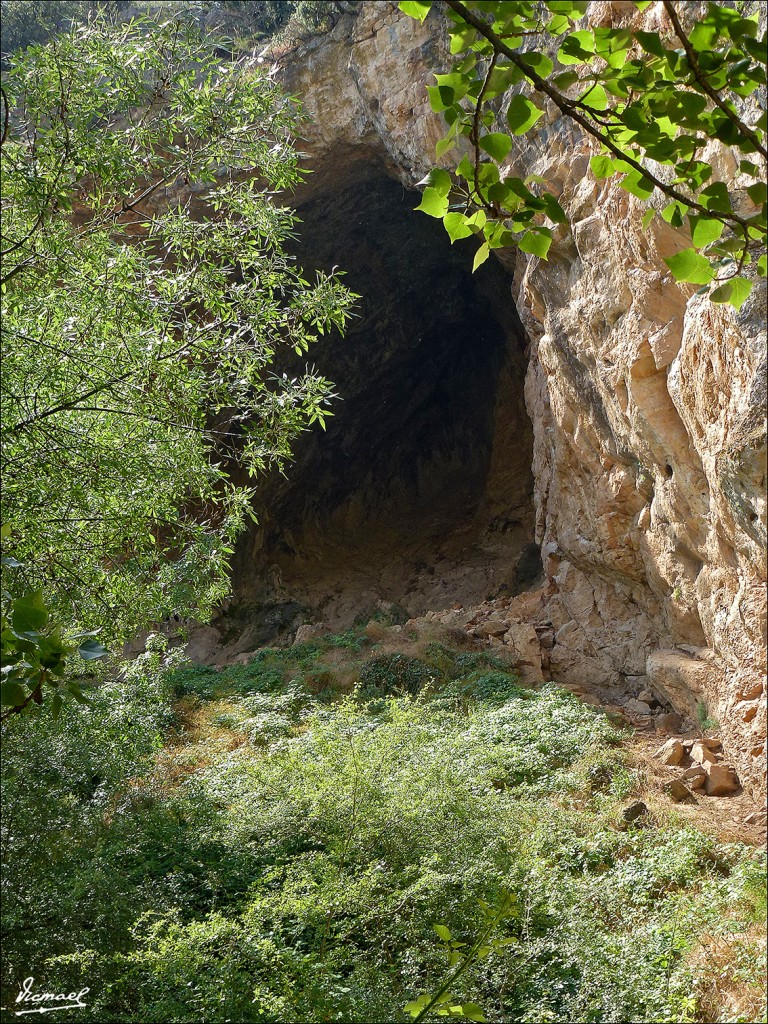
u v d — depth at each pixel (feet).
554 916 25.13
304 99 63.87
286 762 35.27
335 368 90.53
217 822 32.19
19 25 79.25
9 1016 20.11
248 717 51.29
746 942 22.98
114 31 22.74
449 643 59.11
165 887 28.55
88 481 21.06
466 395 100.48
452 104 4.95
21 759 26.68
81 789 31.35
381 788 31.32
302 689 55.88
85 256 21.11
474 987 22.43
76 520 21.50
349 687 55.88
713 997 21.47
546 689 48.42
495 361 97.71
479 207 5.44
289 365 87.20
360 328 89.51
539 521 60.49
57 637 5.24
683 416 31.68
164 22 23.67
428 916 24.61
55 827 26.22
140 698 33.63
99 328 20.62
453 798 30.14
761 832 30.63
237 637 83.76
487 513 91.15
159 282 22.39
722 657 36.27
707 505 33.86
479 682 51.42
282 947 23.36
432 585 84.89
